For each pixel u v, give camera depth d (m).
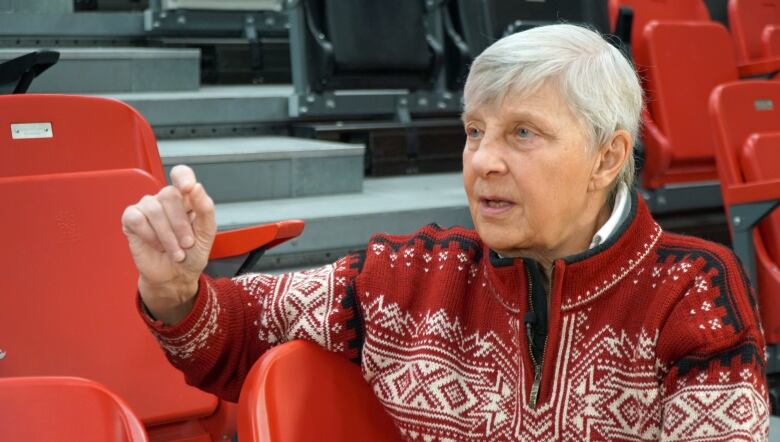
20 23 5.86
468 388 1.46
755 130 3.83
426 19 5.50
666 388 1.33
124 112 2.55
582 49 1.31
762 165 3.69
